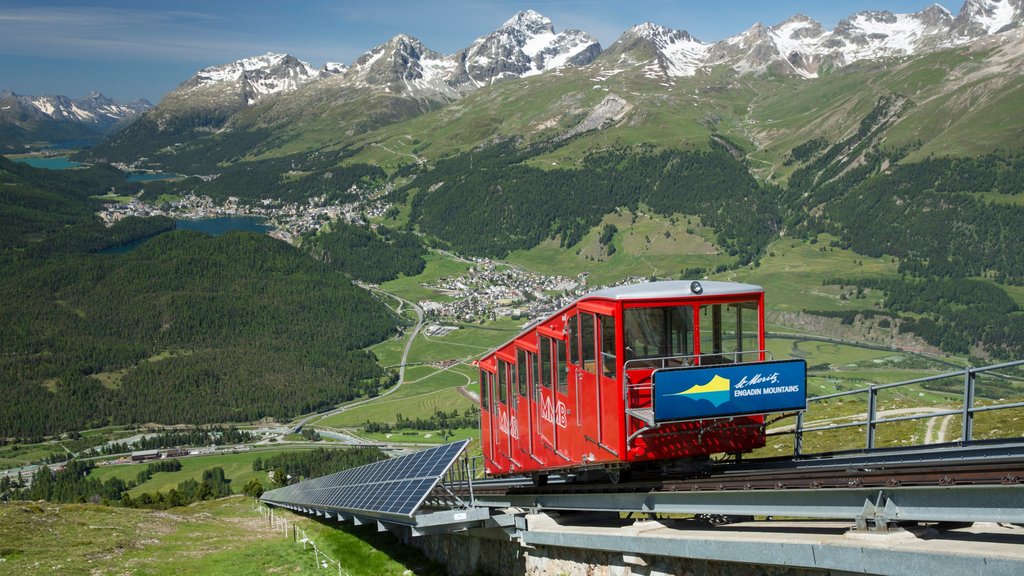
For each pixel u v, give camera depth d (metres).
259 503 101.38
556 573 32.75
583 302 29.05
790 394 25.78
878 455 23.83
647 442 26.22
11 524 57.31
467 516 34.41
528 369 35.97
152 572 45.25
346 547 53.53
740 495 23.20
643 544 25.48
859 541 19.20
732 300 27.03
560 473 35.00
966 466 18.31
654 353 26.41
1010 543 17.81
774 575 21.45
